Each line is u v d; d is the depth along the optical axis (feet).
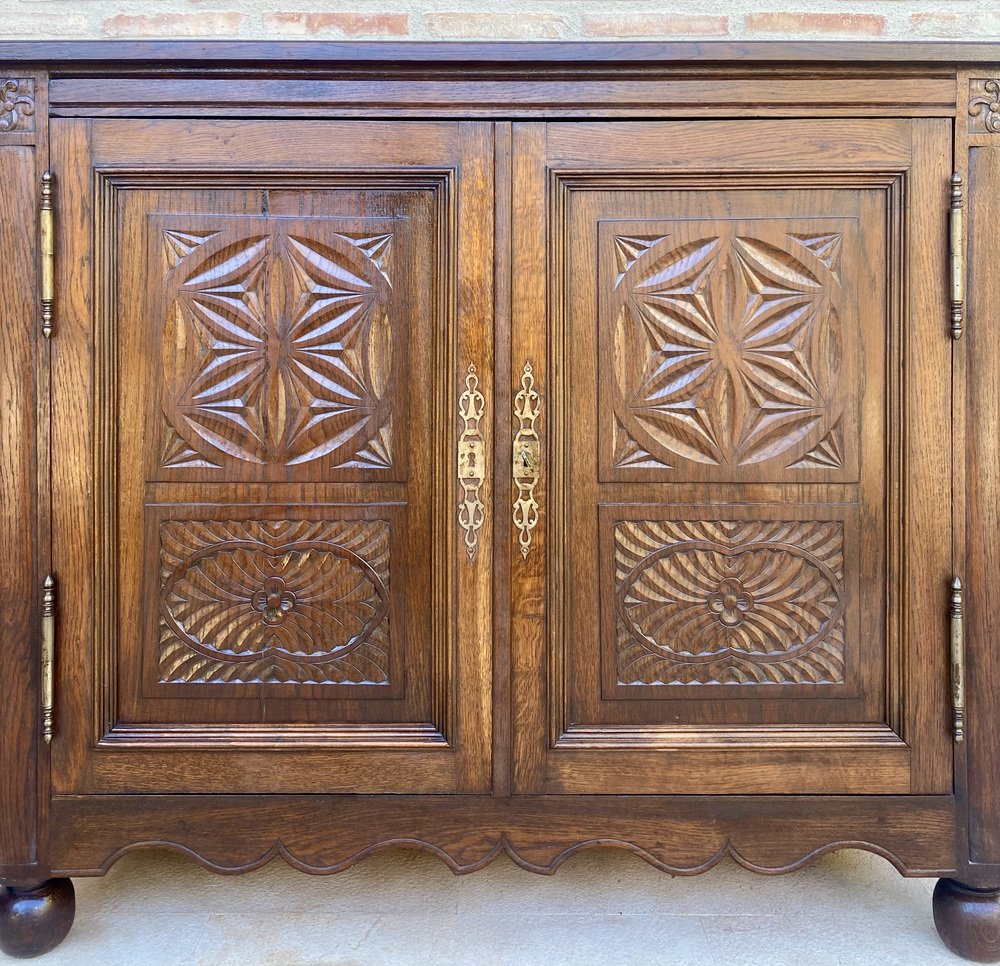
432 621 3.73
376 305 3.73
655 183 3.69
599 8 4.77
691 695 3.73
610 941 3.89
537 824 3.69
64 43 3.53
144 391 3.71
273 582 3.75
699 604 3.74
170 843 3.67
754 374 3.74
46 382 3.62
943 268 3.66
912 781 3.68
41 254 3.60
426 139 3.66
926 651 3.67
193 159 3.65
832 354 3.73
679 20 4.76
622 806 3.69
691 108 3.66
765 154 3.67
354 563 3.75
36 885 3.69
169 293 3.72
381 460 3.75
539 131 3.65
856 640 3.73
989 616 3.67
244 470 3.74
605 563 3.72
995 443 3.67
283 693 3.74
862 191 3.70
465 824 3.68
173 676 3.74
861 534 3.73
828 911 4.16
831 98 3.64
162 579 3.73
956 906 3.74
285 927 4.00
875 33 4.80
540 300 3.65
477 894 4.30
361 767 3.68
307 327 3.75
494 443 3.67
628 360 3.72
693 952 3.81
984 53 3.57
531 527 3.66
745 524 3.74
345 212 3.73
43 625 3.60
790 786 3.68
